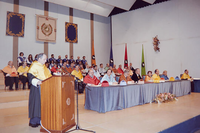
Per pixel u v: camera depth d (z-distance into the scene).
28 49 10.80
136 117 4.18
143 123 3.66
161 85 6.66
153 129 3.26
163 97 6.18
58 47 12.14
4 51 9.94
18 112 4.94
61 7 12.42
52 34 11.73
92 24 14.14
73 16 13.05
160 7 11.91
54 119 2.91
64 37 12.47
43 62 3.43
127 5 12.87
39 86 3.27
